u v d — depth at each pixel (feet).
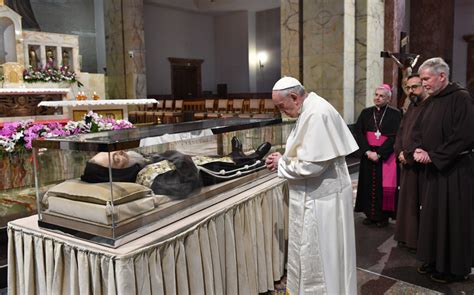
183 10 58.08
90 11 47.98
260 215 9.44
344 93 26.96
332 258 7.89
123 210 6.44
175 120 37.86
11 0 37.58
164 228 7.07
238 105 37.58
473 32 45.70
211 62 62.85
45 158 7.09
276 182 10.34
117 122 18.07
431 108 10.46
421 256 10.58
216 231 7.98
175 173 7.59
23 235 7.41
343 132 7.93
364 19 27.22
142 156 7.28
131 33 40.22
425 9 40.09
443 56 40.11
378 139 14.62
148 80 54.85
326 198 7.88
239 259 8.71
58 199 6.92
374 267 11.60
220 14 61.16
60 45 31.96
